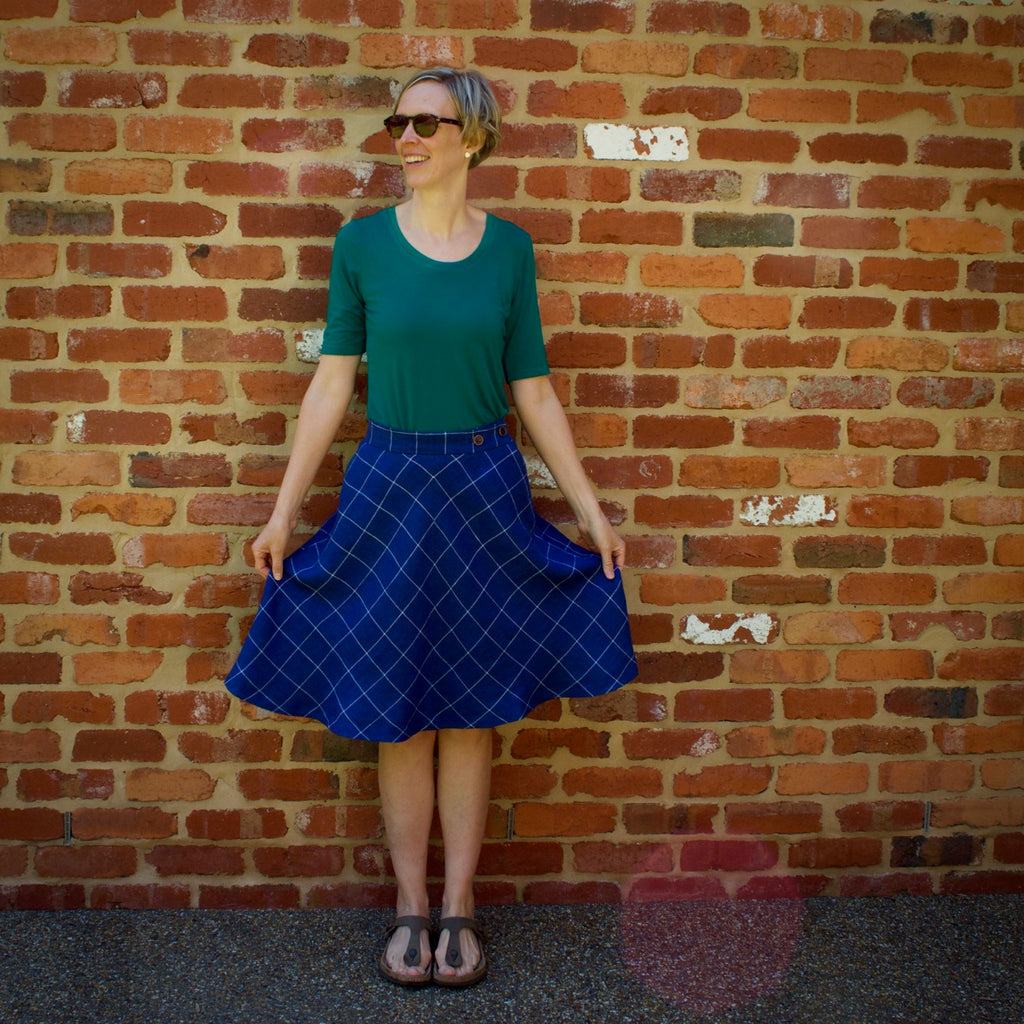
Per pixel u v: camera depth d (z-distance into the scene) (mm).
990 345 2303
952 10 2229
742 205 2236
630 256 2232
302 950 2107
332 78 2154
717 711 2336
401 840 2074
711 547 2305
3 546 2199
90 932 2164
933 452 2318
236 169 2162
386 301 1893
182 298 2178
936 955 2111
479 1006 1912
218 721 2264
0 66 2113
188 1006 1892
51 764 2244
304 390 2211
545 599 1987
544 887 2338
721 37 2197
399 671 1888
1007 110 2258
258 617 1971
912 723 2367
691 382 2270
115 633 2232
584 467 2273
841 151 2242
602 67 2186
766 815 2361
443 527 1908
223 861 2287
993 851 2400
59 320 2166
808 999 1942
